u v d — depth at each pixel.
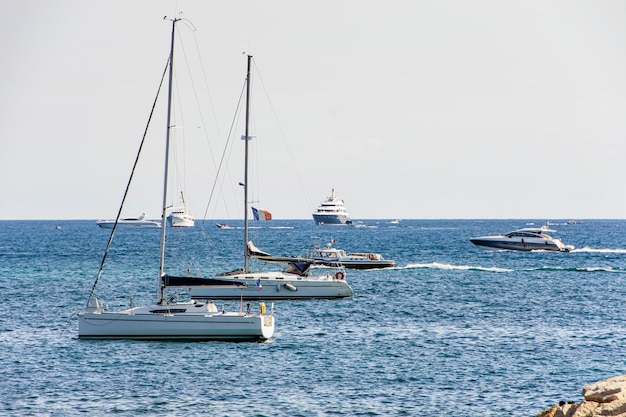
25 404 141.00
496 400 143.62
